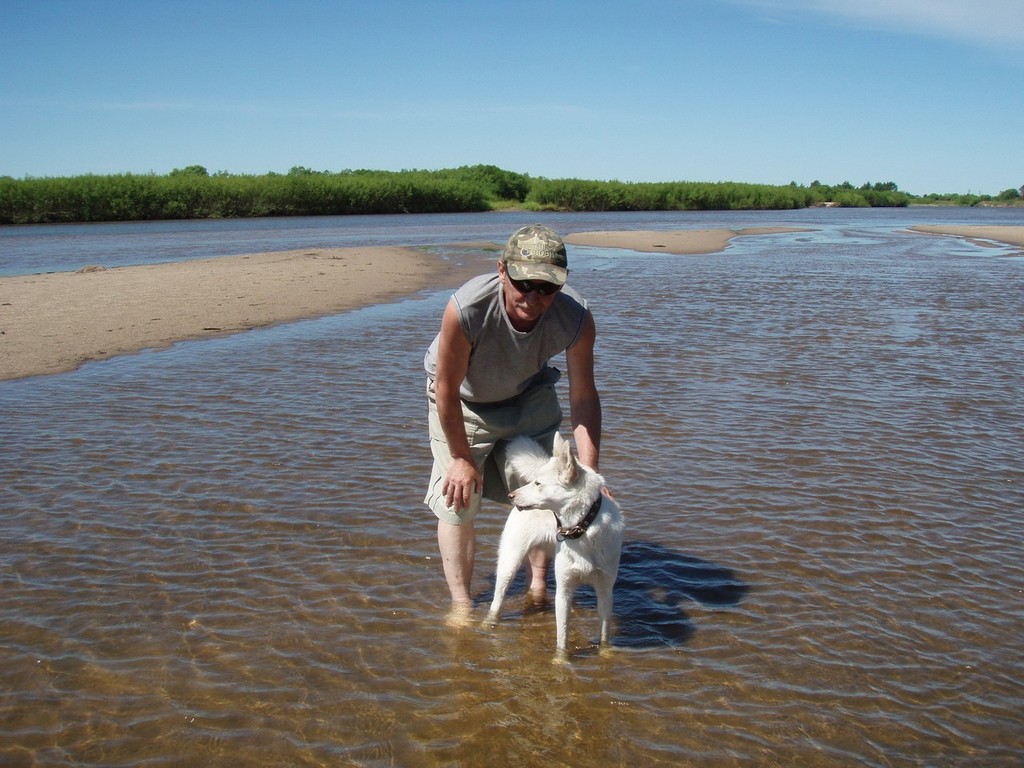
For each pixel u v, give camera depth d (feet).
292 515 18.86
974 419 26.58
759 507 19.56
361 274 63.21
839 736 11.84
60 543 17.29
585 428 14.96
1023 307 50.96
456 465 14.40
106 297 49.52
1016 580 16.22
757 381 31.30
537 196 262.88
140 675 12.96
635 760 11.37
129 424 25.00
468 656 13.91
